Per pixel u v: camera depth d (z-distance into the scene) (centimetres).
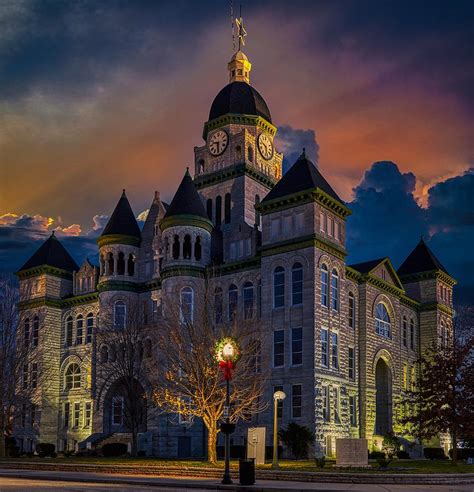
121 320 7338
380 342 7006
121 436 6781
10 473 4141
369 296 6906
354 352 6594
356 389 6512
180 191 6962
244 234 6906
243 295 6438
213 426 4756
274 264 6122
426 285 8181
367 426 6475
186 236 6762
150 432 6519
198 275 6662
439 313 8125
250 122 7956
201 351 4928
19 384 7694
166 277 6694
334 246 6162
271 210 6272
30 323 8181
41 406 7800
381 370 7200
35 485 3228
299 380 5744
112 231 7556
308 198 6016
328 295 6047
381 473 3597
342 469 3912
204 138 8275
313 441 5516
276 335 5997
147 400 6234
